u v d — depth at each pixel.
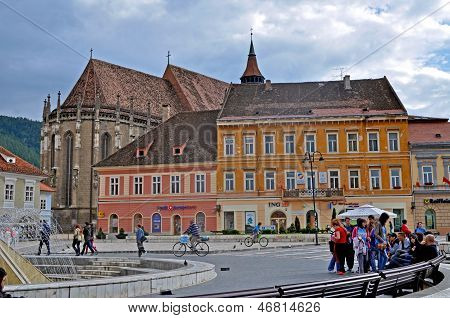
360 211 38.06
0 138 172.25
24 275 22.58
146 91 104.44
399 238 22.27
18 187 72.06
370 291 11.54
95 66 98.06
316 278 20.05
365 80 71.62
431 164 63.62
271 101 70.12
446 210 62.56
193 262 23.52
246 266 26.70
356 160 64.44
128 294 15.97
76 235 36.53
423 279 15.05
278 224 65.12
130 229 69.75
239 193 66.31
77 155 90.44
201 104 111.81
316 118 65.31
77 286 14.80
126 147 74.56
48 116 95.06
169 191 69.06
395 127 64.25
